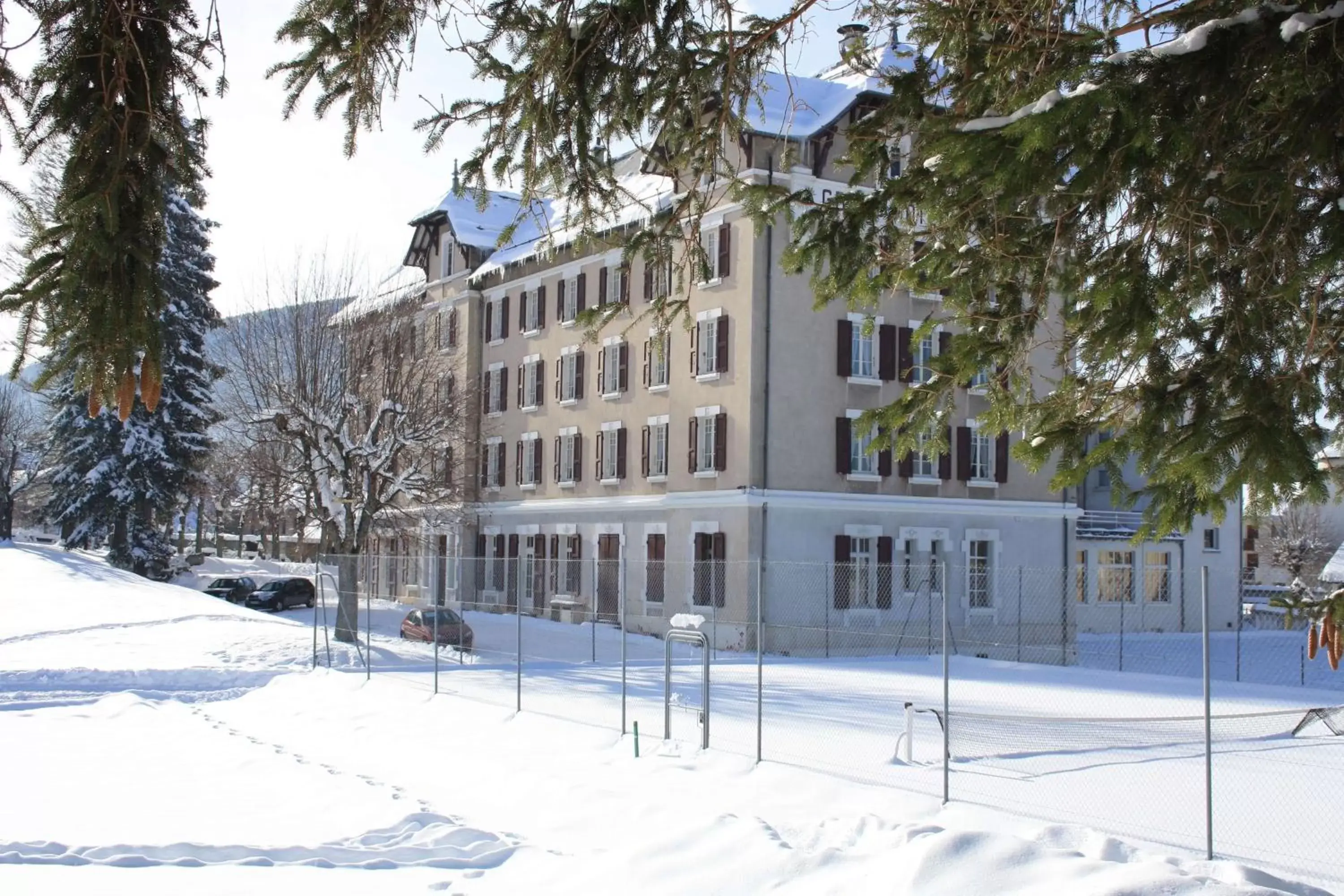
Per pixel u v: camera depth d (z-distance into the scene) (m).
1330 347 6.24
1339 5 4.96
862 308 8.81
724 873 9.19
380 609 41.25
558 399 47.25
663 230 8.24
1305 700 24.70
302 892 9.47
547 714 19.00
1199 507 6.33
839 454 37.94
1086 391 7.30
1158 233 6.67
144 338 4.70
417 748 17.52
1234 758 16.66
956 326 8.46
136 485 50.50
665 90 7.07
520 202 7.09
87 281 4.59
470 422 48.03
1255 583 57.19
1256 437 5.39
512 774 14.81
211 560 80.50
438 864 10.49
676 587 39.34
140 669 27.16
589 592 44.16
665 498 40.09
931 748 16.95
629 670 28.94
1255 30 5.22
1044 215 7.32
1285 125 5.38
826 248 8.18
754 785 13.40
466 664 28.67
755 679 27.30
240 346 39.97
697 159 7.84
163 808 13.33
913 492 39.19
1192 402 6.25
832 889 8.45
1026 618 40.75
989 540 40.34
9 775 15.42
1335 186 5.80
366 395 39.03
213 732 19.30
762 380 37.06
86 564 48.16
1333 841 11.31
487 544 50.78
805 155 31.33
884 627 37.84
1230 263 6.50
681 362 39.72
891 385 38.84
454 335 53.78
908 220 8.18
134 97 4.65
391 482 36.19
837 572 37.44
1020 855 7.98
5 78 4.59
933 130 6.55
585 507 44.78
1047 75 5.99
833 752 16.38
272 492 42.78
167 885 9.61
